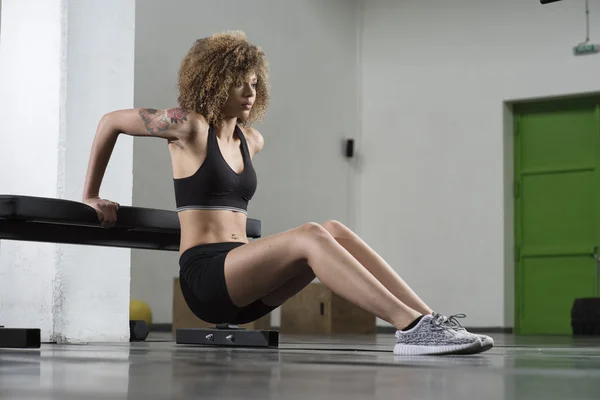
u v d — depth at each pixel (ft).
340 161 30.63
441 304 29.60
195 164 8.66
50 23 12.25
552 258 28.63
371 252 8.34
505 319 28.58
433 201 30.07
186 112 8.63
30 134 12.28
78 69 12.23
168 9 24.25
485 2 29.60
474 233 29.27
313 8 29.66
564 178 28.63
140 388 3.78
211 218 8.66
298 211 28.55
